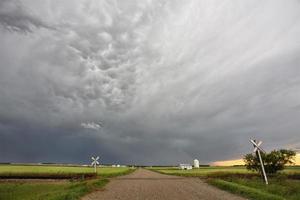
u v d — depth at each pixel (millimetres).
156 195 23953
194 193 25031
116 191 27391
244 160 44219
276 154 42344
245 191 23609
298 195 21000
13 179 52344
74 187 28969
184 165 148625
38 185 36719
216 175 51938
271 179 37938
